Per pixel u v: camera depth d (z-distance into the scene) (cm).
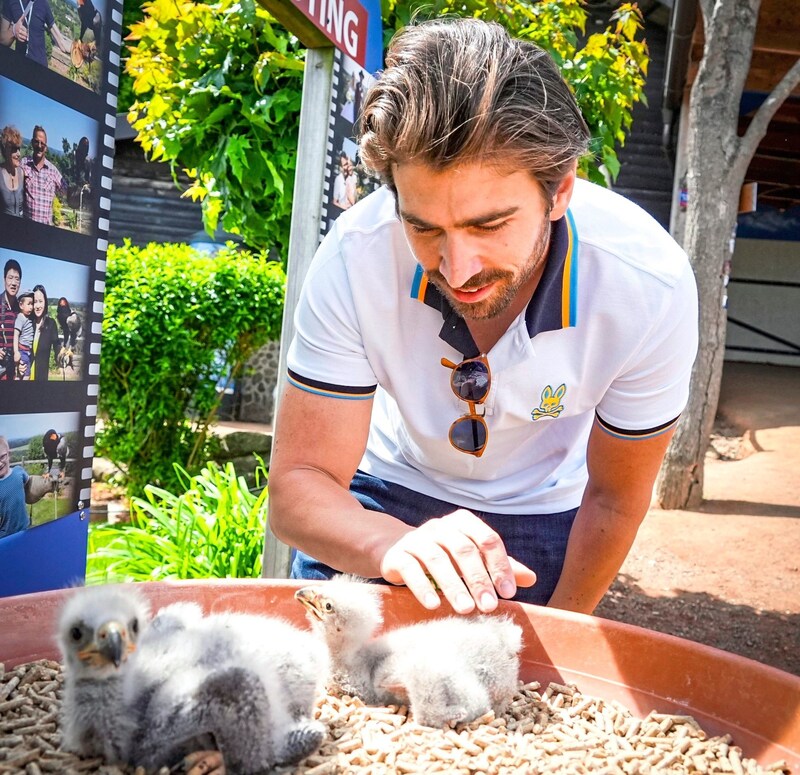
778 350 1558
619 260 176
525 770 129
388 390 199
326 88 293
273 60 434
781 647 458
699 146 709
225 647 129
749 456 916
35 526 205
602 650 162
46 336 204
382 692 155
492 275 143
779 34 859
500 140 124
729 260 709
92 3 211
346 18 298
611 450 196
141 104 542
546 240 158
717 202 702
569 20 519
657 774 131
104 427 698
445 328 180
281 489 187
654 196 1139
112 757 120
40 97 192
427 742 139
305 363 188
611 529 203
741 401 1165
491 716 146
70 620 120
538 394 186
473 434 194
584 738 142
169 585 165
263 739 119
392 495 223
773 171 1391
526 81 129
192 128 488
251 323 727
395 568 151
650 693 156
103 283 228
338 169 306
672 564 573
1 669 146
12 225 187
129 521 635
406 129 124
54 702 139
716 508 702
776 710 140
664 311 178
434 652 149
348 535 170
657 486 715
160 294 688
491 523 217
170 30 488
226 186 492
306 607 161
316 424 189
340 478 195
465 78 123
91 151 215
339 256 185
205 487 488
